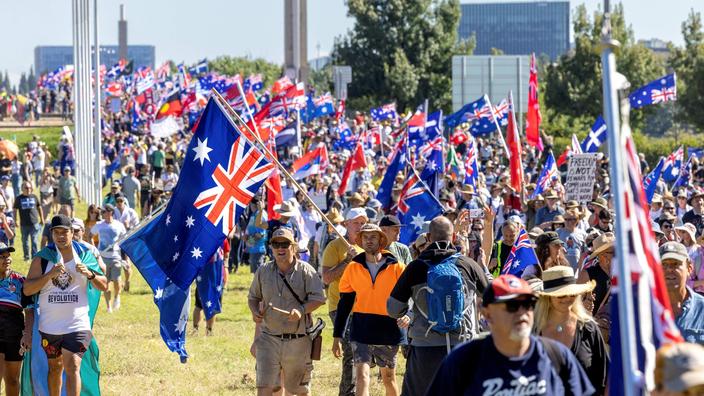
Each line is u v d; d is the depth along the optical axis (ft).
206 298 146.82
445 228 83.10
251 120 148.97
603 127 251.19
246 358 142.31
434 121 309.01
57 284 96.73
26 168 373.20
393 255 96.53
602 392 67.62
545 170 220.64
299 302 94.58
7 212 250.57
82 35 390.63
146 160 414.21
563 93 586.04
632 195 46.06
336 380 126.21
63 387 99.25
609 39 44.42
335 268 103.45
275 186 173.58
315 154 272.51
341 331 97.71
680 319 73.20
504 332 50.49
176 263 101.04
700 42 563.89
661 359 45.42
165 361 139.54
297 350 94.99
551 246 99.60
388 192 185.47
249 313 183.93
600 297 87.20
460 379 51.67
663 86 269.03
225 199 101.04
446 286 80.02
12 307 98.02
